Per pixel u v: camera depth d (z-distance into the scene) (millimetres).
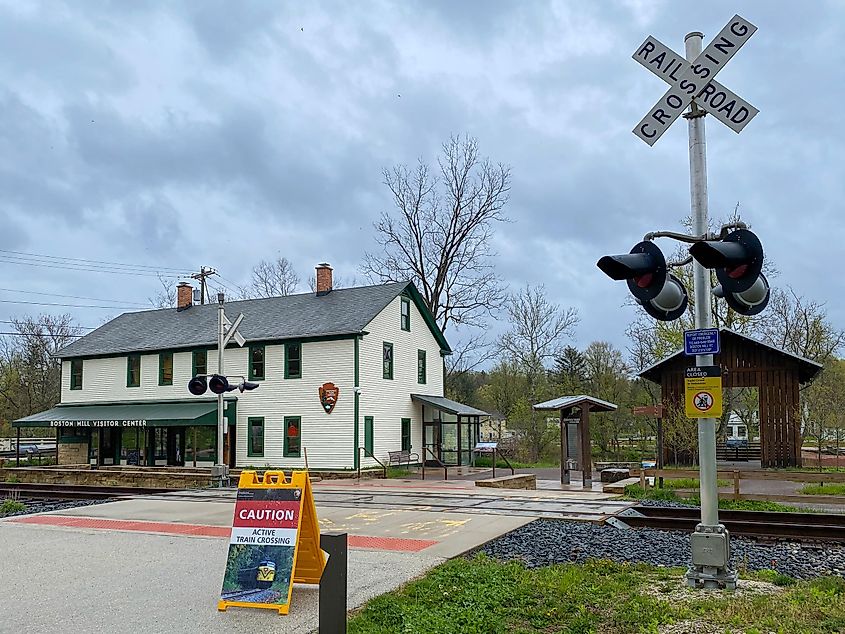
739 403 47781
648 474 20141
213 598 8344
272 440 32531
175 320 38781
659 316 8375
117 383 37094
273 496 8148
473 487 23906
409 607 7645
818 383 41469
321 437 31469
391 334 34031
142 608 7945
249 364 33344
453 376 53594
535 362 56219
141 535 13008
